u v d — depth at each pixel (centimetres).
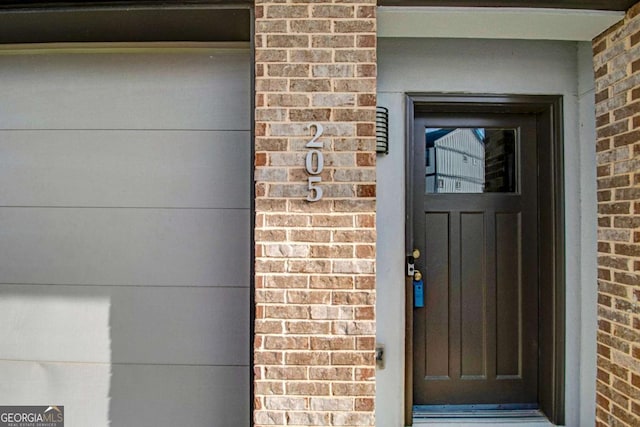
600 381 182
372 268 161
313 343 161
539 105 215
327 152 161
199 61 206
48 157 208
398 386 209
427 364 222
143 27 185
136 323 206
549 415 214
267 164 162
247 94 205
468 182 224
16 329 208
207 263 206
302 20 162
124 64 207
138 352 205
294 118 162
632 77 165
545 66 212
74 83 208
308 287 161
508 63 212
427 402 221
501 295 223
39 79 209
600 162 184
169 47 205
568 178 213
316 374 160
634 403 162
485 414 217
